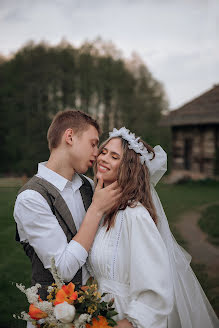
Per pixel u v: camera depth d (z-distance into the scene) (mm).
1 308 3150
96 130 1871
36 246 1590
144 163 1754
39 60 28672
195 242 5391
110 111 28344
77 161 1801
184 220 7070
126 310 1456
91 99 28281
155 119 28891
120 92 28859
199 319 1729
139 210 1575
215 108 14336
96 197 1635
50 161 1837
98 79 28312
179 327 1685
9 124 26703
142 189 1697
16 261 4441
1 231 5930
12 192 11320
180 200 9727
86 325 1400
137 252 1479
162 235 1800
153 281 1415
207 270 4027
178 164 17188
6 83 28391
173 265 1734
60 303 1335
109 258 1602
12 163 26500
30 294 1378
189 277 1811
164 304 1408
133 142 1721
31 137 23359
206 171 15594
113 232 1623
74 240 1588
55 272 1410
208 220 6973
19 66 28766
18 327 2852
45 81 27719
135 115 27562
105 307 1432
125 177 1668
